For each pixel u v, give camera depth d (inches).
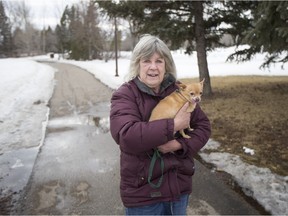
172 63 89.7
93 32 1921.8
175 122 77.2
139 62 86.9
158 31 396.2
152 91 87.0
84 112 375.9
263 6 283.9
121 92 86.3
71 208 147.0
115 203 150.8
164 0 409.4
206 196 155.2
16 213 143.3
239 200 150.1
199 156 208.4
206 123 92.8
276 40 285.9
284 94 430.0
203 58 443.5
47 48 3720.5
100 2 410.3
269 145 220.8
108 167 198.1
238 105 363.6
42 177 183.3
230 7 433.7
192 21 437.4
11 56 2805.1
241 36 430.9
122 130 77.2
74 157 217.3
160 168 81.0
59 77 852.6
